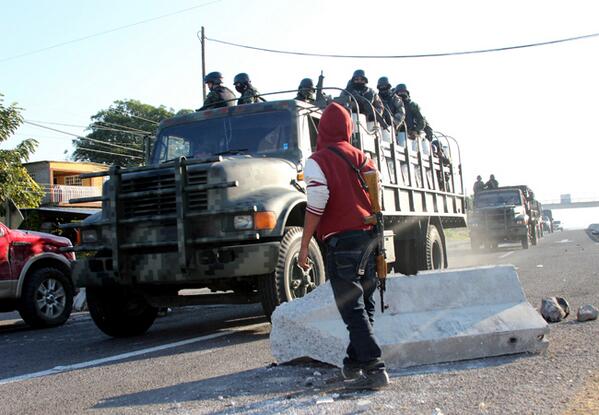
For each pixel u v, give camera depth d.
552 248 24.30
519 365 4.61
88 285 7.26
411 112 11.62
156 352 6.38
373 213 4.23
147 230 7.01
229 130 8.37
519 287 5.36
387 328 4.90
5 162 21.94
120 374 5.37
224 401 4.14
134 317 7.89
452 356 4.85
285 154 7.98
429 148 12.24
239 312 9.90
